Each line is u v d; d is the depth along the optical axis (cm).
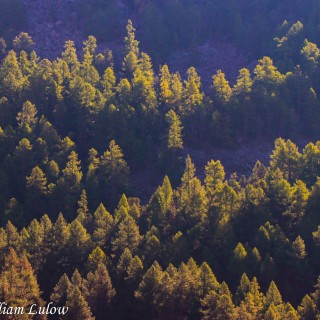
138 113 15988
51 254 10306
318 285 9506
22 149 13262
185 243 10588
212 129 16462
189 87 16725
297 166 13325
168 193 12306
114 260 10481
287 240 10881
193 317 9319
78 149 15288
